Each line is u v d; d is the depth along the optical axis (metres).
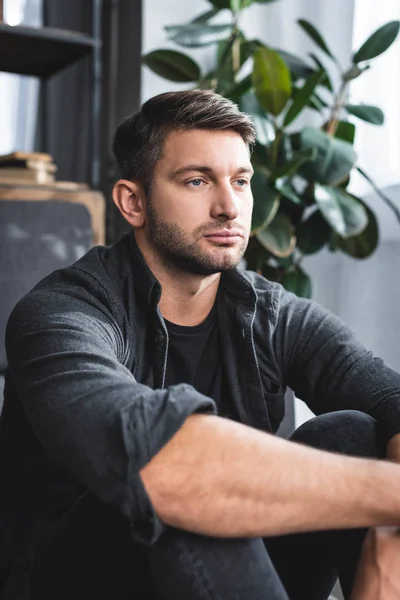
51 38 2.17
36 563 0.94
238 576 0.75
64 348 0.83
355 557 0.90
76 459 0.74
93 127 2.34
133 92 2.65
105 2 2.82
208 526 0.73
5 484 1.00
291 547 0.96
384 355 2.36
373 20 2.33
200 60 2.62
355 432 0.95
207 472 0.72
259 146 2.03
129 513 0.73
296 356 1.13
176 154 0.98
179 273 1.03
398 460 0.92
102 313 0.98
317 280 2.64
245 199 1.01
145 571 0.86
